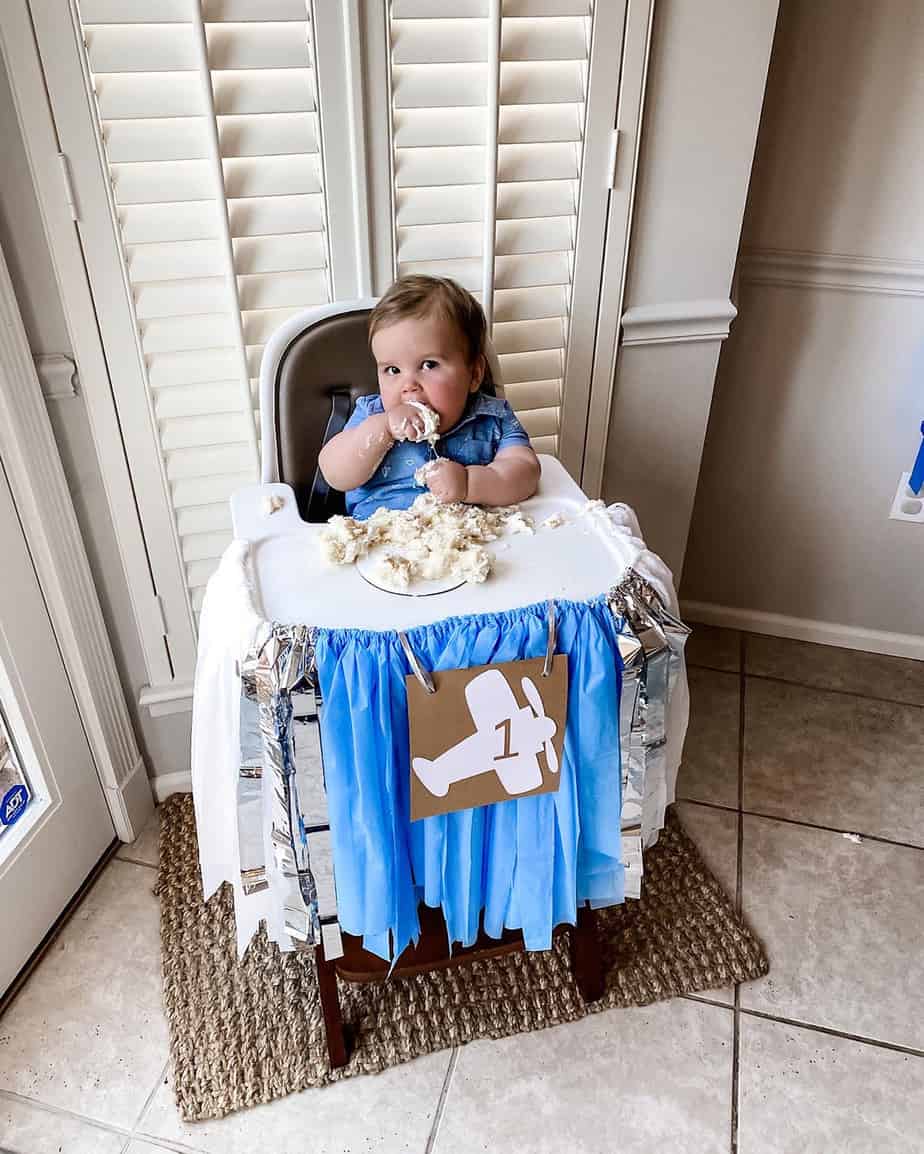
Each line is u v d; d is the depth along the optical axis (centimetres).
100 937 156
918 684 213
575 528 118
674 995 147
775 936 157
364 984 147
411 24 127
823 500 206
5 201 123
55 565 142
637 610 105
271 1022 142
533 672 101
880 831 176
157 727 175
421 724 100
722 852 171
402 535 112
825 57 160
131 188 127
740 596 225
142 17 116
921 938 157
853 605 219
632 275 157
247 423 148
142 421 144
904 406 191
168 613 163
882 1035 142
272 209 134
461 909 117
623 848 119
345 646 97
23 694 142
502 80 134
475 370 125
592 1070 137
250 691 99
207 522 156
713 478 209
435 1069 137
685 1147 129
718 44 139
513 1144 129
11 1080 136
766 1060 139
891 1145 129
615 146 142
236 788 109
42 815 151
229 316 140
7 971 146
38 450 135
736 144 148
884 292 180
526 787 108
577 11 131
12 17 112
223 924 156
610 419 173
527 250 148
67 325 134
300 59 124
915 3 154
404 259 144
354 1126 131
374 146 133
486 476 119
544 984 147
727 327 167
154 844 173
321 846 109
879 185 170
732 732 198
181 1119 131
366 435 118
